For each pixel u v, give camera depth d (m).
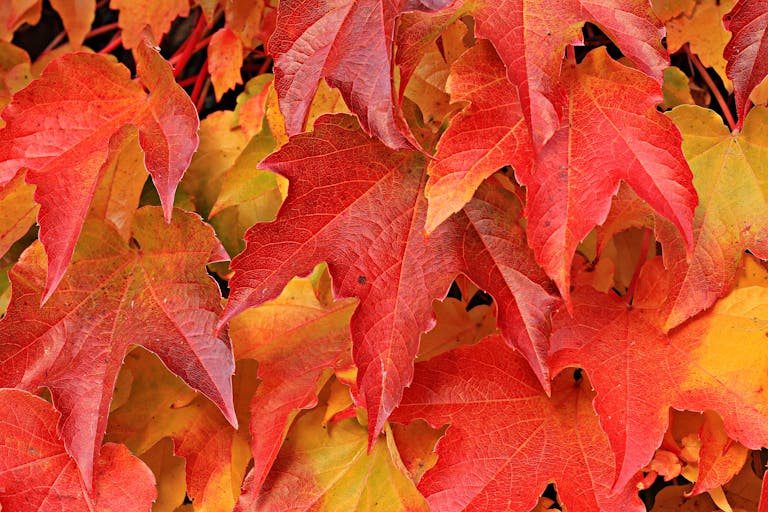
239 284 0.59
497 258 0.60
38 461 0.63
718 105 0.69
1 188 0.62
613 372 0.61
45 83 0.62
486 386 0.62
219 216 0.68
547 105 0.57
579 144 0.58
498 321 0.60
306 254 0.59
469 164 0.58
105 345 0.62
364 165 0.60
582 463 0.61
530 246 0.58
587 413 0.62
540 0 0.58
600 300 0.63
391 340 0.59
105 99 0.63
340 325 0.64
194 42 0.71
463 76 0.58
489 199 0.61
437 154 0.58
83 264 0.62
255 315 0.64
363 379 0.59
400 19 0.58
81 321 0.62
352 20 0.58
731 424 0.60
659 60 0.58
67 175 0.60
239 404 0.66
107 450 0.63
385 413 0.59
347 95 0.57
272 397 0.63
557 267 0.57
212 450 0.65
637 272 0.64
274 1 0.68
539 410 0.62
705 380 0.61
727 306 0.62
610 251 0.66
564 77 0.59
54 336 0.62
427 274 0.60
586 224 0.57
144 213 0.63
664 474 0.62
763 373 0.61
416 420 0.64
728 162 0.62
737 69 0.59
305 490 0.63
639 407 0.60
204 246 0.62
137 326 0.62
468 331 0.66
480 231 0.60
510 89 0.58
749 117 0.62
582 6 0.58
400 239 0.60
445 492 0.61
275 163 0.59
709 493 0.65
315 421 0.64
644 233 0.65
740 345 0.61
